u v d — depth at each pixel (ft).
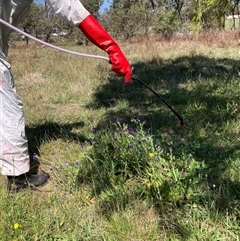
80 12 9.09
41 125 14.94
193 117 15.10
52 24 67.56
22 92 21.34
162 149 10.89
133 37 59.31
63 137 13.46
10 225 8.34
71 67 28.02
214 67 26.63
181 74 25.14
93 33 9.20
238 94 17.40
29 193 9.78
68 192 9.97
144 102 18.22
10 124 9.67
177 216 8.41
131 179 10.21
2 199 9.27
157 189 9.13
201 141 12.67
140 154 10.53
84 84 22.54
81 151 12.00
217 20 17.83
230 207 8.47
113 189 9.65
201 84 19.92
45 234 8.20
